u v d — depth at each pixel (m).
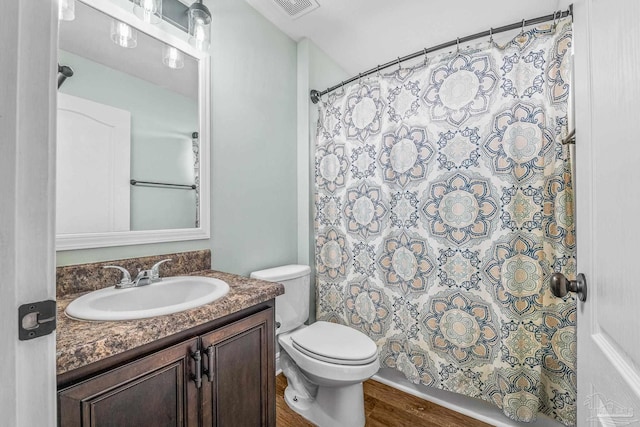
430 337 1.46
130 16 1.18
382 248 1.65
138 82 1.21
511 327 1.24
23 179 0.34
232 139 1.58
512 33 1.83
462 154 1.36
